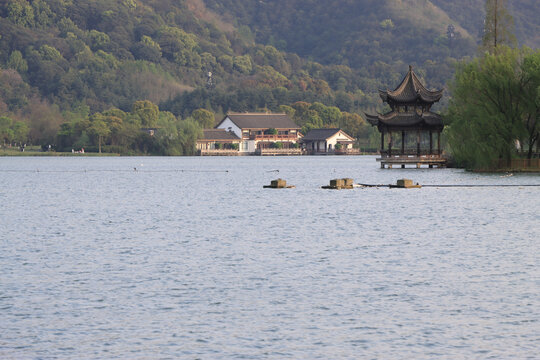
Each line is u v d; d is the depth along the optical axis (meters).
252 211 144.12
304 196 176.50
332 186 197.12
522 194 171.50
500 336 57.62
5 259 88.25
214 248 96.38
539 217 129.00
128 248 96.75
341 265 83.56
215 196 184.00
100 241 103.50
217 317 62.78
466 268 81.25
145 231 114.62
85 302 67.44
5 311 64.50
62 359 53.44
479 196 168.25
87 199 179.50
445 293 69.94
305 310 64.69
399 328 59.66
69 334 58.53
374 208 146.25
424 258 87.69
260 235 108.94
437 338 57.28
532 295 68.81
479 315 62.84
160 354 54.34
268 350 55.03
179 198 179.75
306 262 85.50
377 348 55.28
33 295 69.88
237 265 83.88
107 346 55.91
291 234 109.81
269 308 65.38
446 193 177.25
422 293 70.06
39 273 79.69
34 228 119.19
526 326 59.88
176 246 98.44
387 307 65.44
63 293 70.69
